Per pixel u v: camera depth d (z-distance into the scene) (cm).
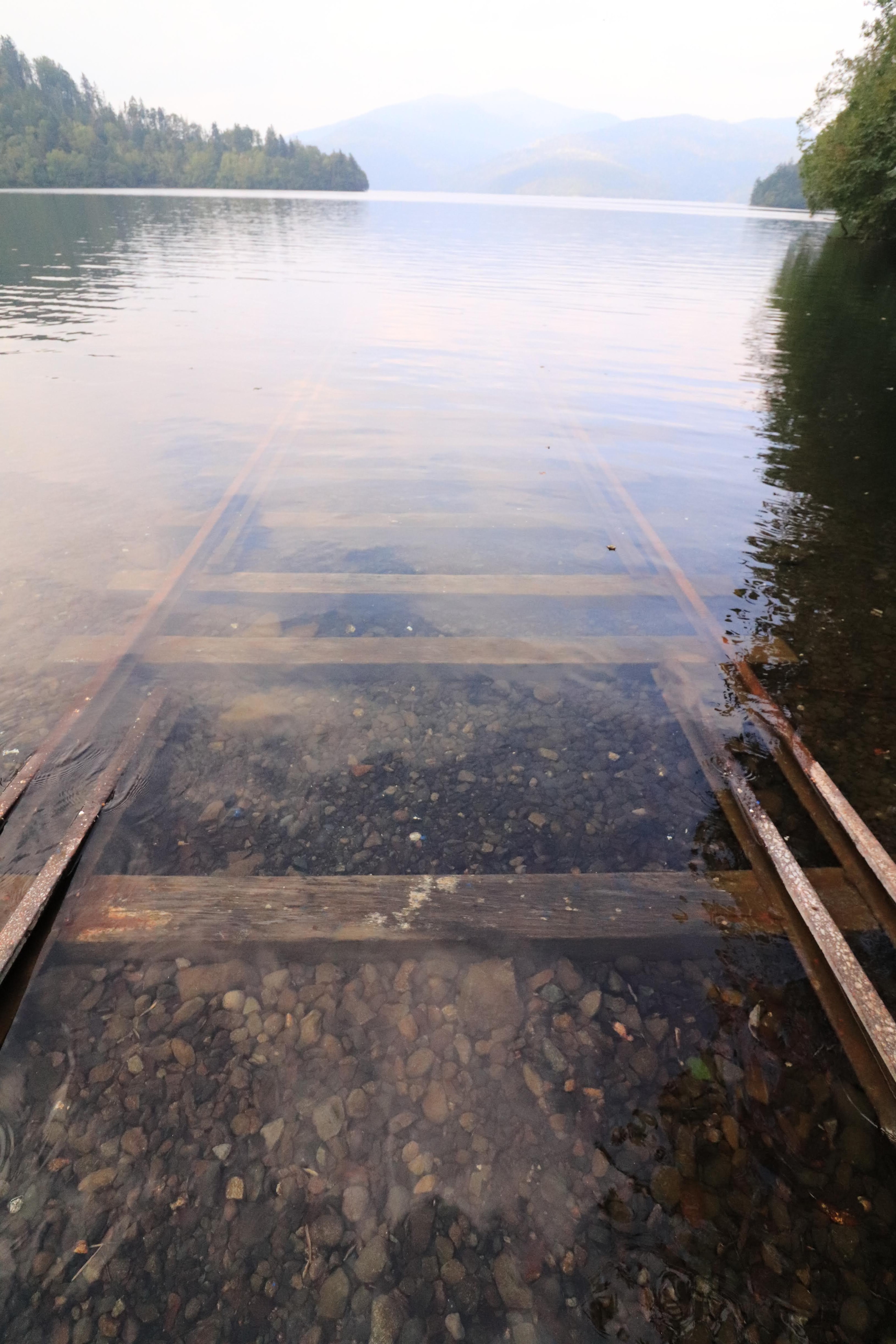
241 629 529
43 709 437
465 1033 282
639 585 608
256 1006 288
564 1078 268
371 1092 262
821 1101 262
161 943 308
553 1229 228
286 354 1387
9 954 289
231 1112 255
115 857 347
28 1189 234
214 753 414
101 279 2239
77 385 1129
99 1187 235
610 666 505
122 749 406
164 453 862
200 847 355
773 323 1777
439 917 321
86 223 4381
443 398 1141
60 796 375
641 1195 237
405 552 657
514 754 425
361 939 310
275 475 816
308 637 524
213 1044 275
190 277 2372
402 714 452
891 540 702
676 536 702
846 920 325
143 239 3606
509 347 1499
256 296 2045
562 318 1823
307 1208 231
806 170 3247
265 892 329
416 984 298
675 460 908
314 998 292
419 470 850
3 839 351
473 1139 250
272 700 458
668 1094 264
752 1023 288
